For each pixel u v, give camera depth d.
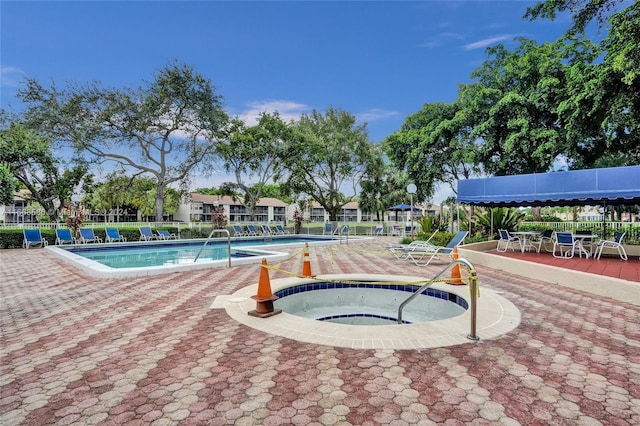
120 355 3.56
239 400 2.66
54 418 2.43
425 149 23.72
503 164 20.17
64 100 22.84
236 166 29.55
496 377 3.04
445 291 6.48
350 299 7.48
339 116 31.86
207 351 3.64
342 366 3.25
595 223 15.08
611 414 2.47
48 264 10.66
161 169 26.48
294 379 3.01
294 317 4.79
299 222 28.98
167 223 23.41
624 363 3.36
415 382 2.94
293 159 29.72
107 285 7.22
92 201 42.81
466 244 12.98
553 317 4.89
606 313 5.13
